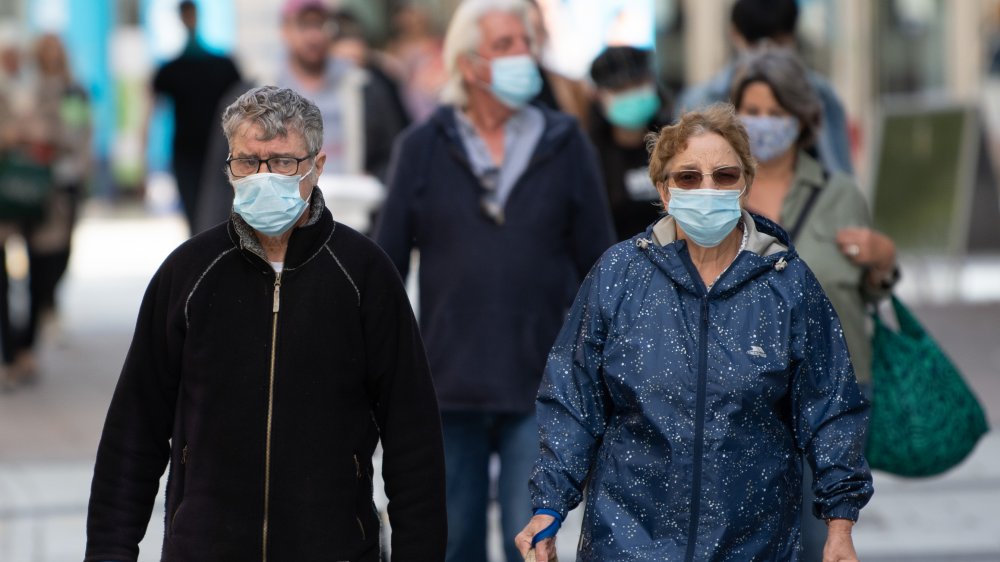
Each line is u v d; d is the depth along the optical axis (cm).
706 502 1048
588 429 1108
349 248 1077
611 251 1123
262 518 1044
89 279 4519
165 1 6438
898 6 4928
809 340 1079
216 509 1044
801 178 1445
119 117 6994
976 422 1515
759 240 1094
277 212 1030
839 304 1426
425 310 1509
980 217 4088
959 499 2094
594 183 1524
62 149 2912
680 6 5366
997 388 2736
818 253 1427
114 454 1081
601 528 1071
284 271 1061
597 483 1087
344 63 2334
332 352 1059
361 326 1073
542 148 1504
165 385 1087
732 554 1052
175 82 3155
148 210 6750
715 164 1078
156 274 1081
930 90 4928
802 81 1429
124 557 1075
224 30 5697
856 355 1437
